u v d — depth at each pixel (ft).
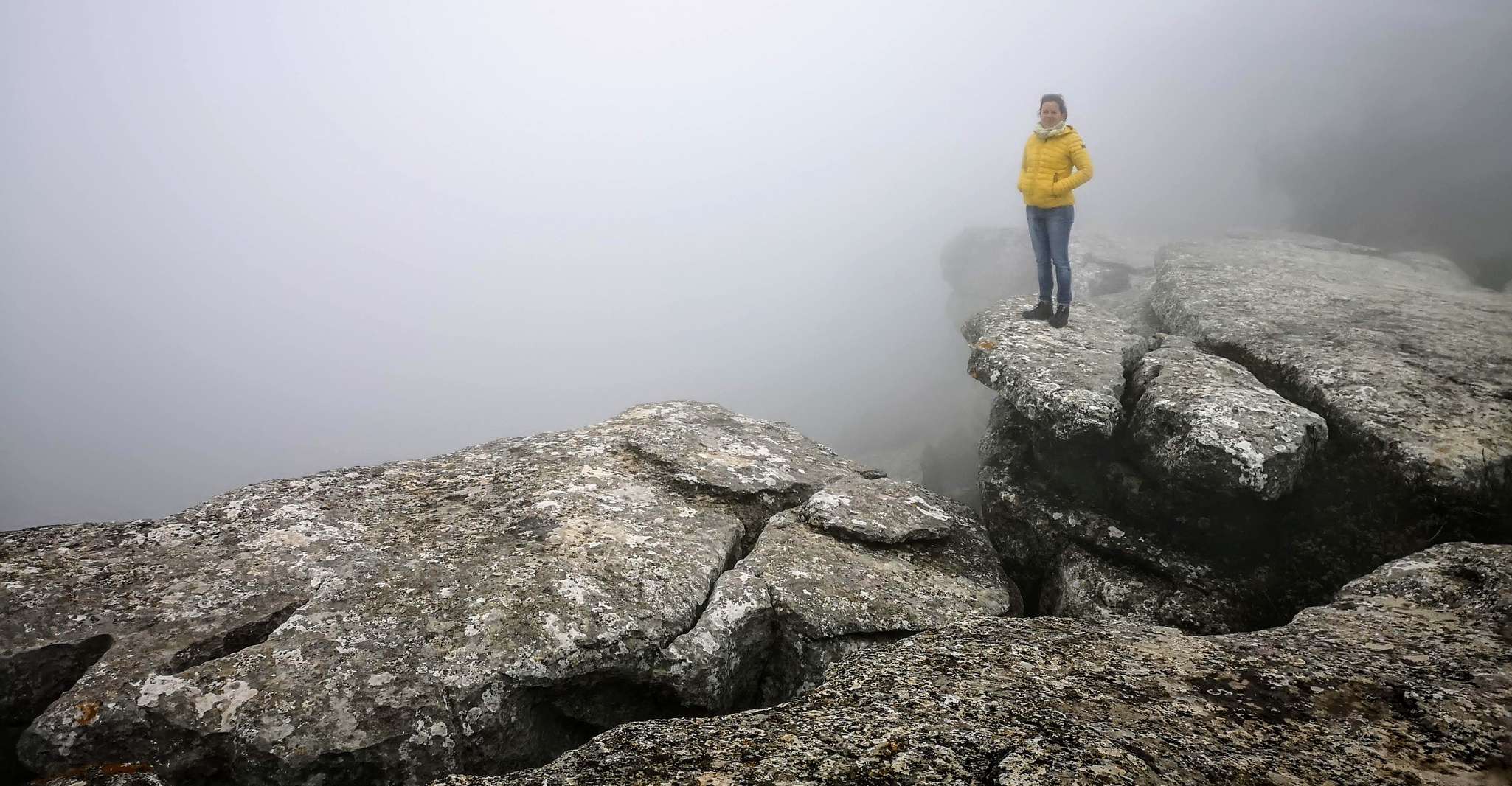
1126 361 37.60
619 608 23.20
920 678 16.02
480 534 27.07
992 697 14.82
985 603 26.78
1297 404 33.27
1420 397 30.55
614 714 22.99
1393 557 26.94
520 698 21.43
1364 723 13.61
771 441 37.86
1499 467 26.02
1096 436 32.73
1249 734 13.26
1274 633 18.06
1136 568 29.89
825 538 28.60
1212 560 28.96
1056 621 19.45
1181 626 27.20
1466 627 17.54
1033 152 38.42
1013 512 34.40
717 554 27.22
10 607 21.71
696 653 22.62
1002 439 37.63
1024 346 37.65
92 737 18.48
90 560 24.32
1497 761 12.16
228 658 20.47
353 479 31.55
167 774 18.26
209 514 27.68
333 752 18.52
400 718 19.44
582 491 30.12
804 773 11.99
